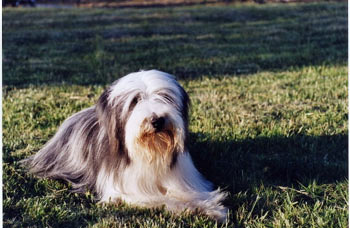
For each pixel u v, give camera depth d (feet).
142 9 34.06
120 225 6.36
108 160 7.07
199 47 19.92
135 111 6.50
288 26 25.05
